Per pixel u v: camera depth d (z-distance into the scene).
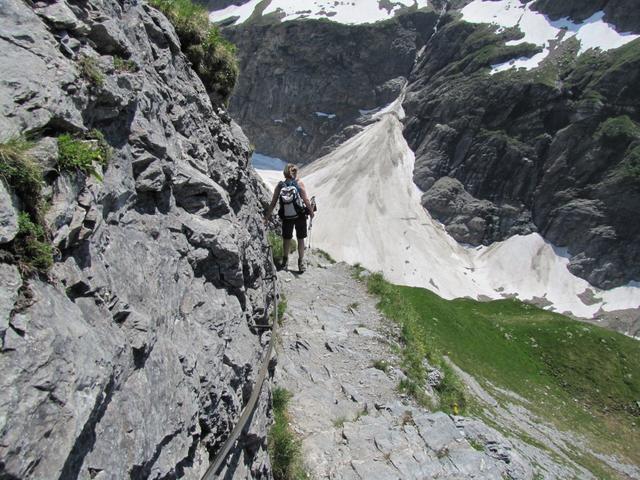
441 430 12.88
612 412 50.34
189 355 6.29
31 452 3.27
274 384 12.55
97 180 5.16
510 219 184.12
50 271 4.18
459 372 36.56
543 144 186.00
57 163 4.62
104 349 4.36
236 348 7.77
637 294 160.38
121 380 4.73
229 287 8.44
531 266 172.75
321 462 10.76
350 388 13.81
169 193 7.27
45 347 3.64
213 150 10.48
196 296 7.21
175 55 9.94
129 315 5.19
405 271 165.25
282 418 11.50
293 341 15.37
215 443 6.78
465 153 197.88
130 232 6.02
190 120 9.51
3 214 3.72
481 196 190.50
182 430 5.64
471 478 11.51
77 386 3.77
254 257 10.66
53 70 4.88
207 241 7.80
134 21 7.88
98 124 5.78
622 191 169.25
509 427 28.94
